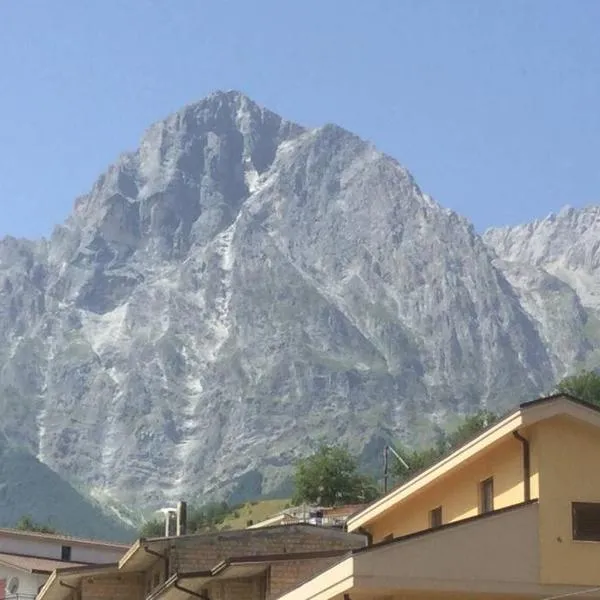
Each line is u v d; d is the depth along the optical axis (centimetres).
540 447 3475
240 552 5444
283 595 3928
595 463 3472
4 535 9962
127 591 6138
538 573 3391
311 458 17775
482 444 3653
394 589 3372
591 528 3431
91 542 10412
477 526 3422
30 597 8794
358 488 17312
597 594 3384
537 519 3425
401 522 4372
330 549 5447
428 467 4019
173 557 5428
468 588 3375
